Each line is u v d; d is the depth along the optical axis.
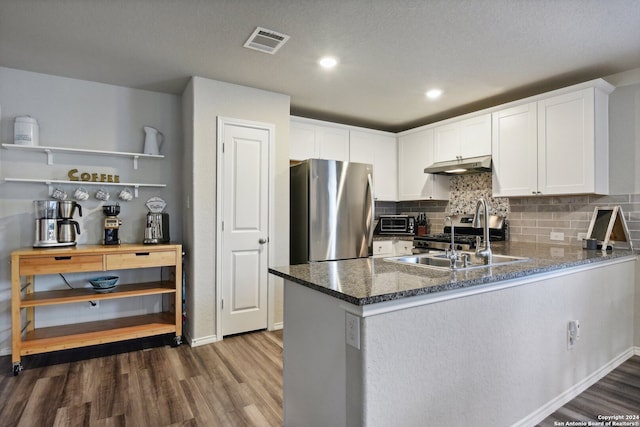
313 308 1.63
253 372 2.54
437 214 4.49
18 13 2.06
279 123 3.47
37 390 2.27
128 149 3.32
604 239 2.78
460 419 1.59
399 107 3.88
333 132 4.09
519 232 3.58
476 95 3.47
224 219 3.20
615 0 1.92
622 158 2.90
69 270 2.63
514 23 2.16
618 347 2.67
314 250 3.42
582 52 2.55
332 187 3.53
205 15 2.09
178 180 3.52
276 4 1.98
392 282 1.53
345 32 2.28
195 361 2.72
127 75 3.02
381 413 1.33
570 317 2.19
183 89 3.37
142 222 3.36
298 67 2.84
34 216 2.95
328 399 1.51
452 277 1.64
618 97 2.92
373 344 1.31
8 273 2.86
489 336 1.71
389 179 4.55
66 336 2.73
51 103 3.02
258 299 3.38
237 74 2.99
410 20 2.13
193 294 3.05
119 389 2.29
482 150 3.58
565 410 2.06
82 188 3.12
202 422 1.94
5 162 2.88
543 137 3.08
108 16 2.10
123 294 2.86
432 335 1.49
